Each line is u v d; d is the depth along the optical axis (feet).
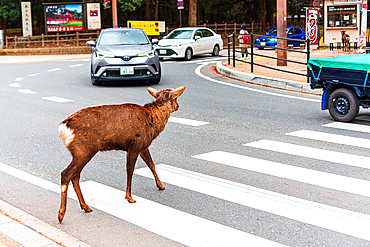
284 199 16.66
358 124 28.89
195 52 77.97
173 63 70.69
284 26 56.70
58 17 112.78
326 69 29.50
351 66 27.96
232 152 22.91
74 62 79.05
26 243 12.93
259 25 151.74
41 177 19.67
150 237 13.69
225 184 18.35
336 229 14.08
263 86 46.03
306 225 14.40
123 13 200.34
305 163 20.95
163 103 15.85
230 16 233.96
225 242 13.26
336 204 16.11
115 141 14.79
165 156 22.43
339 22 83.97
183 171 20.08
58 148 24.34
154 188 18.04
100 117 14.29
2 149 24.16
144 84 48.42
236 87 45.29
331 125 28.60
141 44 49.37
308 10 83.66
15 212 15.43
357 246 12.94
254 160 21.52
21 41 110.52
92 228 14.39
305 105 35.35
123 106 15.05
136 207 16.08
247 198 16.81
